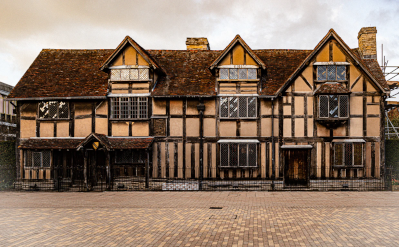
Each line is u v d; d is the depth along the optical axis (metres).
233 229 8.47
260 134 17.45
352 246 7.05
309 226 8.70
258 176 17.27
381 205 11.52
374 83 17.34
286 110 17.42
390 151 18.52
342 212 10.37
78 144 17.22
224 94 17.62
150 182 17.30
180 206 11.64
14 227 8.78
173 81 18.42
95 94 17.70
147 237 7.82
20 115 18.17
